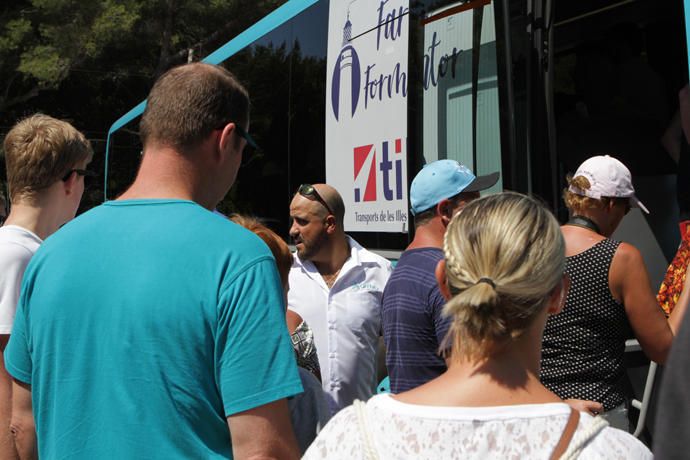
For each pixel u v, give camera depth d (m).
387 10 6.24
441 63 5.51
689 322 1.51
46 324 2.29
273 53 8.62
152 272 2.19
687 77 5.80
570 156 5.75
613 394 3.36
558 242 1.78
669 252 5.54
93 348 2.22
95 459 2.19
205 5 25.98
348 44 6.86
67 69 25.27
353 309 4.39
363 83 6.53
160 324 2.15
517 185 4.67
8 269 3.11
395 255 5.87
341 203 4.55
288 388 2.14
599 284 3.32
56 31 24.70
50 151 3.32
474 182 3.67
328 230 4.48
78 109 29.92
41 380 2.30
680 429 1.47
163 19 26.59
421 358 3.42
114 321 2.19
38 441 2.35
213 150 2.39
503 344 1.73
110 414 2.18
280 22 8.59
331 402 4.32
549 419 1.66
